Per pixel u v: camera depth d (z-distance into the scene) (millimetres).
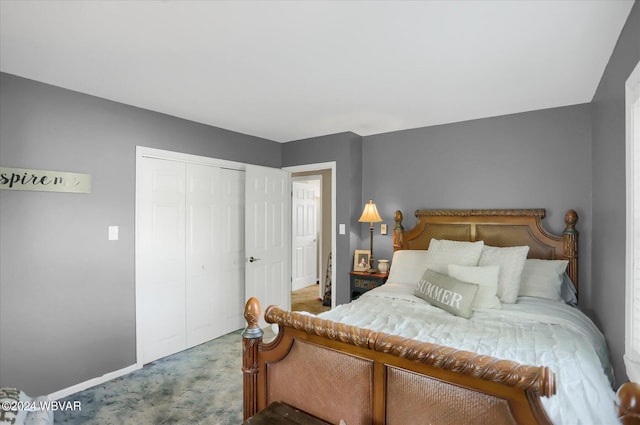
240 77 2303
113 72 2217
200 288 3479
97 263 2643
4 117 2201
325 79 2344
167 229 3182
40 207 2355
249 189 3846
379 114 3150
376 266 3908
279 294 4234
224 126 3588
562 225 2906
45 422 1414
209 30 1714
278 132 3855
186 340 3332
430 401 1088
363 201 4027
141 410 2244
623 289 1773
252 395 1541
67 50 1922
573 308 2445
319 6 1510
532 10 1538
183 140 3283
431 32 1731
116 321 2752
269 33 1742
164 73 2238
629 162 1588
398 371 1158
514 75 2271
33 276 2320
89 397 2416
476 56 1996
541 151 3000
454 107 2949
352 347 1263
